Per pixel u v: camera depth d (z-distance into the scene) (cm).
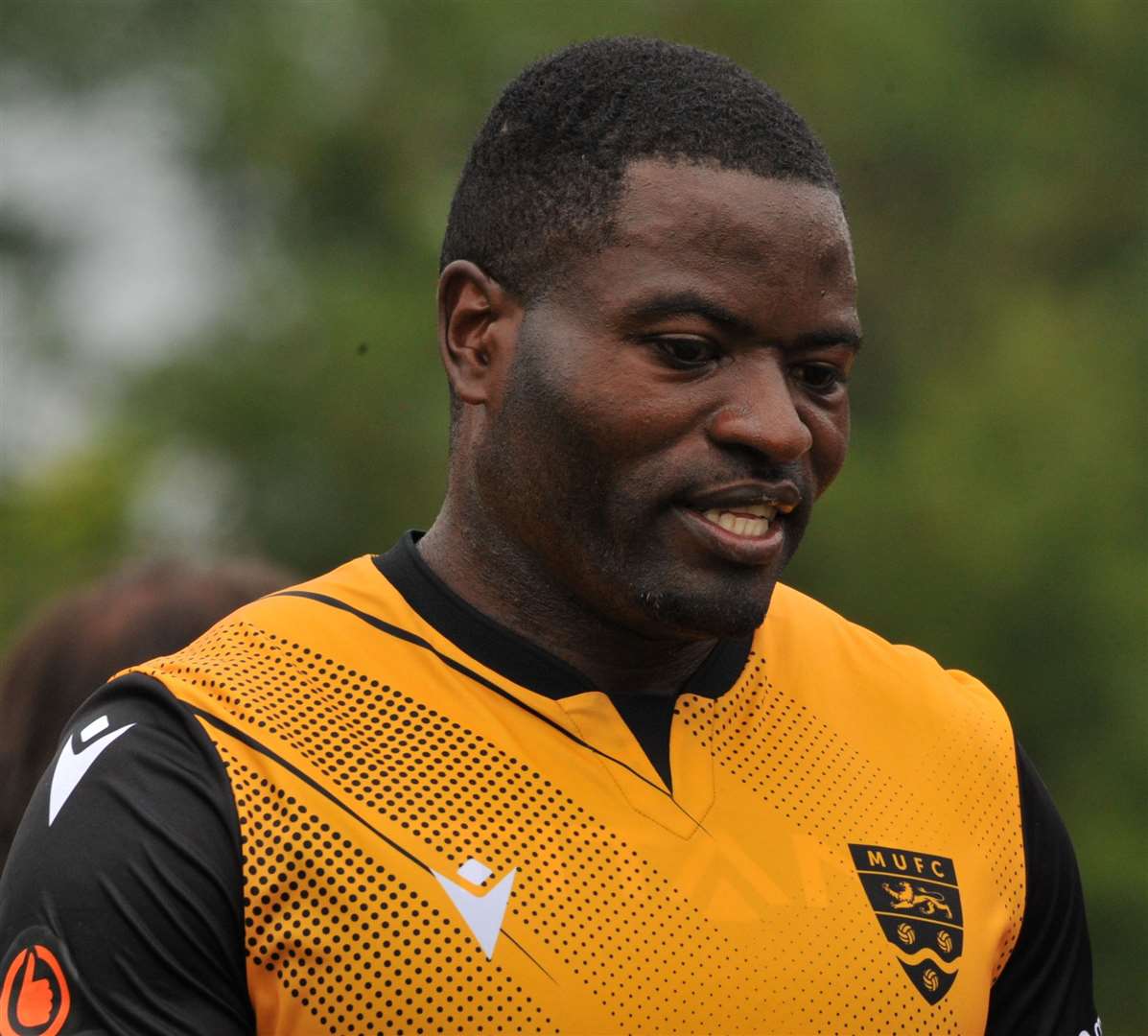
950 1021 553
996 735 618
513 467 551
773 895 542
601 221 531
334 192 3450
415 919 511
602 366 527
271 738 529
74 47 3653
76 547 3247
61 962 504
